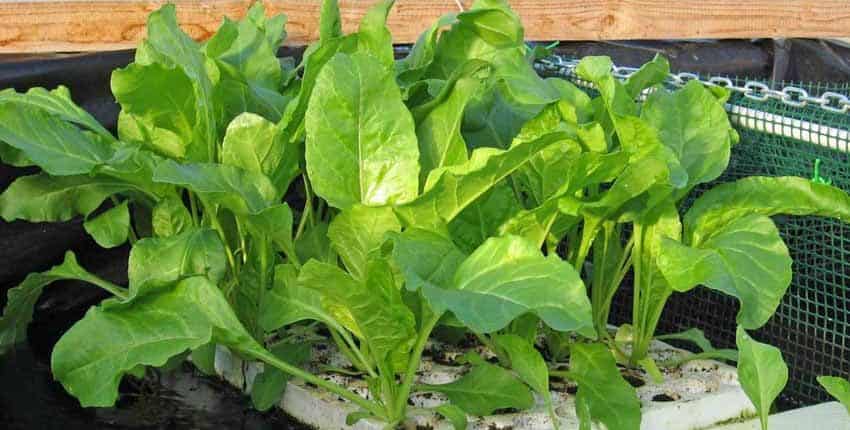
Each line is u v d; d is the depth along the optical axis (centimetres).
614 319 219
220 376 191
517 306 154
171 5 180
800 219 207
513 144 159
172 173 163
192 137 179
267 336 192
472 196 165
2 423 177
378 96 166
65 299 212
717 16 256
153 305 164
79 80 209
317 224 190
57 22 210
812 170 193
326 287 158
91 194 184
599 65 172
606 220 183
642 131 169
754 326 167
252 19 199
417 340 166
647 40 263
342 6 226
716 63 263
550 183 175
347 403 174
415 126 173
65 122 176
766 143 195
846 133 185
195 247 174
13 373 190
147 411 181
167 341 162
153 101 174
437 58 189
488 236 175
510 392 170
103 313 162
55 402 183
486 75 185
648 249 183
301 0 223
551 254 157
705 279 167
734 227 175
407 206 164
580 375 173
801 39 275
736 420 180
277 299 175
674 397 180
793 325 212
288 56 223
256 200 170
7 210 182
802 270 210
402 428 169
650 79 188
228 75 184
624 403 171
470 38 187
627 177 169
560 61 225
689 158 182
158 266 173
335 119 166
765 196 178
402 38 230
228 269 185
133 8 213
